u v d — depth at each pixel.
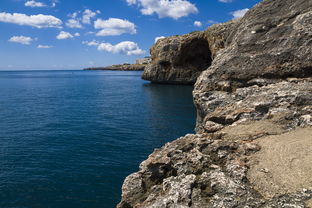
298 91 12.02
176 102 49.34
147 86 85.75
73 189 15.34
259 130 10.28
